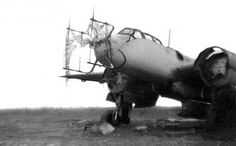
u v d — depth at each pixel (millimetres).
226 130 8805
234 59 9352
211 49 9484
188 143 7895
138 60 9445
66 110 21812
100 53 9141
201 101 10680
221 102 9102
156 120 14609
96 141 8266
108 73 11328
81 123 13094
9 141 8375
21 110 22000
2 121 14680
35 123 13383
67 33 9344
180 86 10180
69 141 8281
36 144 7871
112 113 11375
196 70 9523
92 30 9148
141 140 8406
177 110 19906
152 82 10367
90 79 13891
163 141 8227
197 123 11953
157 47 10078
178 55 10680
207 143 7883
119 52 9234
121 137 8984
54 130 10695
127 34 9812
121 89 10883
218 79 9445
